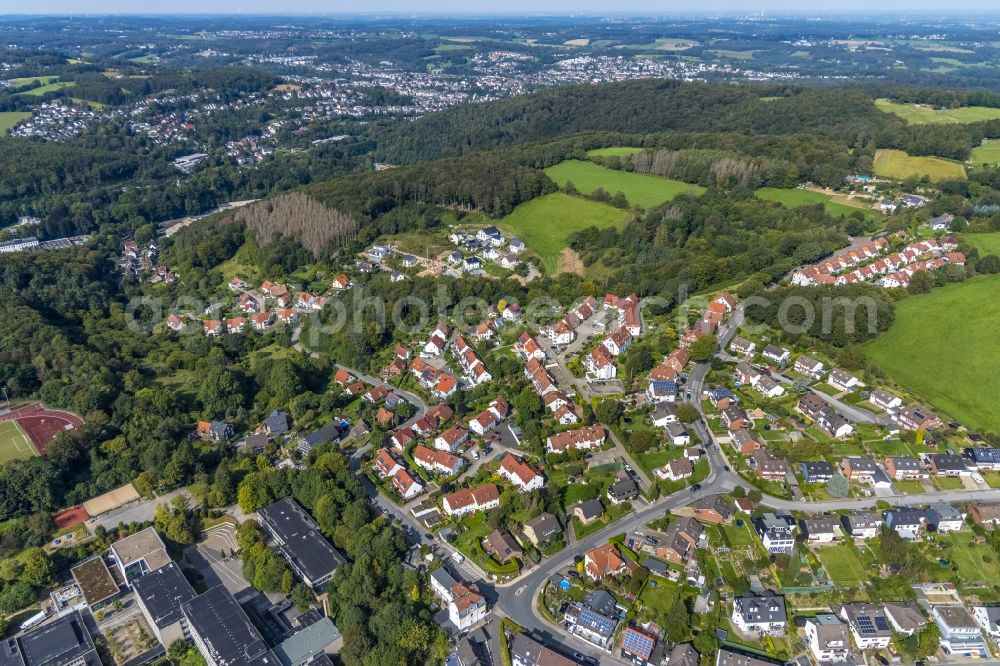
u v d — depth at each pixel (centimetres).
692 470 16775
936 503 15462
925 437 17600
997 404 18838
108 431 18675
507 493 16000
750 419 18725
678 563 14075
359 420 19875
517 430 18688
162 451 17562
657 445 17688
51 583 14538
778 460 16725
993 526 14738
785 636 12531
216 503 16588
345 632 12688
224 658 12200
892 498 15712
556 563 14375
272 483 16688
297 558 14512
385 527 15138
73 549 15325
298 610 13825
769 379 19912
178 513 15925
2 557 15062
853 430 17888
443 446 18162
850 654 12131
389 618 12712
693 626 12694
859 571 13750
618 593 13512
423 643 12425
